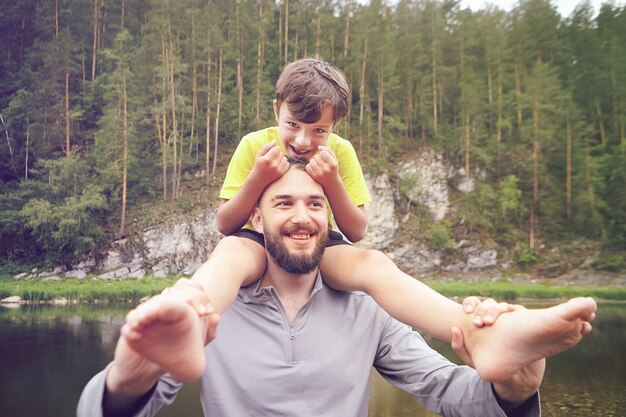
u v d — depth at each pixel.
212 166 44.31
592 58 53.22
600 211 44.03
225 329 1.91
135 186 42.12
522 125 48.97
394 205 41.88
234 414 1.80
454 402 1.75
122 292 30.53
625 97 51.22
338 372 1.87
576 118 47.28
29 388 9.39
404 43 50.69
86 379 10.05
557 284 37.53
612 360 12.42
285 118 2.59
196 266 38.44
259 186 1.92
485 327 1.42
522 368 1.42
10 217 38.84
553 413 8.05
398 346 2.05
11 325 18.27
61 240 37.53
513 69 53.06
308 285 2.00
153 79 45.12
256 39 48.44
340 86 2.65
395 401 8.52
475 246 40.31
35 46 48.91
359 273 1.89
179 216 39.69
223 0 51.06
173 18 46.34
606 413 8.01
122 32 49.28
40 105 45.97
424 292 1.71
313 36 51.53
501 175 45.97
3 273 37.00
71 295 30.30
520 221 43.94
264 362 1.84
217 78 45.91
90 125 47.53
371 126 46.22
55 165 40.91
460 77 51.88
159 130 43.41
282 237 1.88
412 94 50.62
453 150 45.19
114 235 39.09
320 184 1.97
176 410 7.75
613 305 28.59
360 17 50.38
